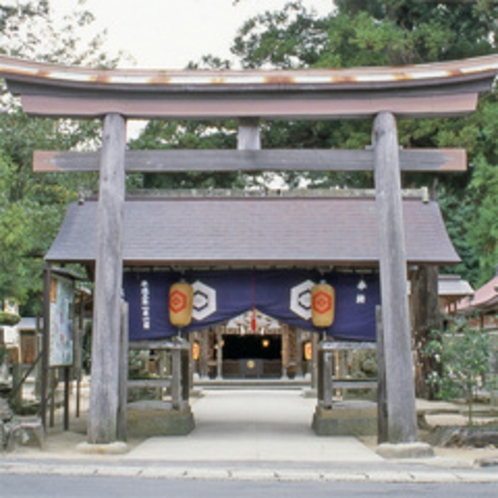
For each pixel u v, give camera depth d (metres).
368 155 10.49
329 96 10.48
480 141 21.02
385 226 10.16
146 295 12.98
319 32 25.19
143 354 20.80
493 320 24.22
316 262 12.46
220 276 13.05
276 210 14.09
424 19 23.14
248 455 9.93
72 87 10.38
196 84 10.32
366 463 9.08
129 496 6.64
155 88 10.37
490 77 10.40
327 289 12.52
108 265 10.09
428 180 23.20
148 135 25.19
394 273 10.03
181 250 12.79
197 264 12.49
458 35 23.33
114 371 9.99
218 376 31.73
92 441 9.84
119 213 10.27
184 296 12.56
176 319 12.55
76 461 8.93
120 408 10.29
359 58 22.05
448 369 12.32
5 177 16.14
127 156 10.52
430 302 21.12
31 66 10.27
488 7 20.30
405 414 9.75
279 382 30.16
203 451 10.35
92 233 13.28
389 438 9.80
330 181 27.25
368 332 12.84
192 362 23.98
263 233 13.37
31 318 37.53
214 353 34.56
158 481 7.66
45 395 10.91
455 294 27.47
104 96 10.48
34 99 10.44
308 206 14.23
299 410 17.94
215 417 16.09
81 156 10.51
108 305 10.02
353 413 12.62
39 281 19.64
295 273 13.04
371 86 10.34
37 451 9.84
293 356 32.50
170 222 13.72
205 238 13.21
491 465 8.84
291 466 8.80
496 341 16.00
